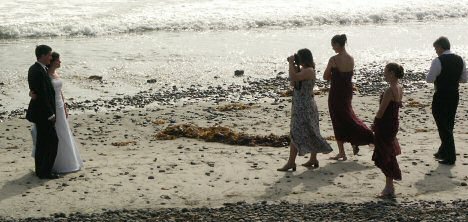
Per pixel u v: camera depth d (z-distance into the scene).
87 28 28.72
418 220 7.81
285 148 11.78
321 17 32.88
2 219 8.01
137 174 9.95
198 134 12.91
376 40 27.25
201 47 25.30
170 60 22.70
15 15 31.06
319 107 15.77
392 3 37.81
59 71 20.50
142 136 13.16
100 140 12.76
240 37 27.81
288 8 35.31
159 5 35.41
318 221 7.85
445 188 9.09
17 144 12.62
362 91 17.88
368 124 13.86
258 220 7.89
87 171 10.16
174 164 10.55
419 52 24.52
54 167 9.97
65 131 10.02
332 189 9.09
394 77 8.51
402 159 10.55
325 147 9.87
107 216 8.08
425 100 16.44
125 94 17.81
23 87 18.53
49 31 28.20
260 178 9.64
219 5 35.97
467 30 30.11
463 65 10.02
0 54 23.30
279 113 15.30
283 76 20.36
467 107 15.38
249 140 12.23
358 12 34.31
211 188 9.20
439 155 10.52
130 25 29.86
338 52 10.27
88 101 16.77
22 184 9.45
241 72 20.56
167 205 8.51
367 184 9.30
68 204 8.56
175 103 16.66
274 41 26.78
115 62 22.20
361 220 7.85
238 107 15.83
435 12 35.19
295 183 9.38
